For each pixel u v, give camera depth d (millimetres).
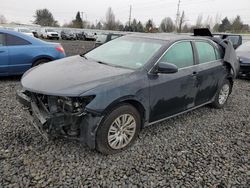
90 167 3025
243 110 5602
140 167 3113
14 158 3070
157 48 3924
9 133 3664
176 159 3350
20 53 6465
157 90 3652
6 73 6426
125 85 3242
